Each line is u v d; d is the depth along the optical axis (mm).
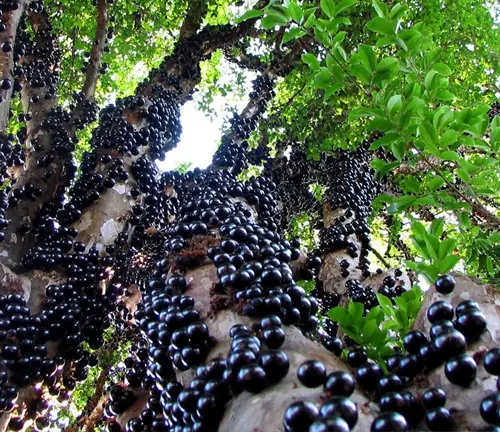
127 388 704
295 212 1441
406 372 399
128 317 1032
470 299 432
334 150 1494
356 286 1072
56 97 1179
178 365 492
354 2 632
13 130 1638
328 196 1402
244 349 414
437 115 582
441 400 357
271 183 1094
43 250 869
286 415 325
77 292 852
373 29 637
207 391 415
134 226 997
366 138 1525
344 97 1403
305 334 521
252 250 621
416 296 566
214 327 505
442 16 1431
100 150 1039
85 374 888
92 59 1317
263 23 634
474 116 616
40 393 732
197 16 1512
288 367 405
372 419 349
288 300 502
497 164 604
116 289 958
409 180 644
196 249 647
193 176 1236
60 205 1020
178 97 1305
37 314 781
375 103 632
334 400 321
